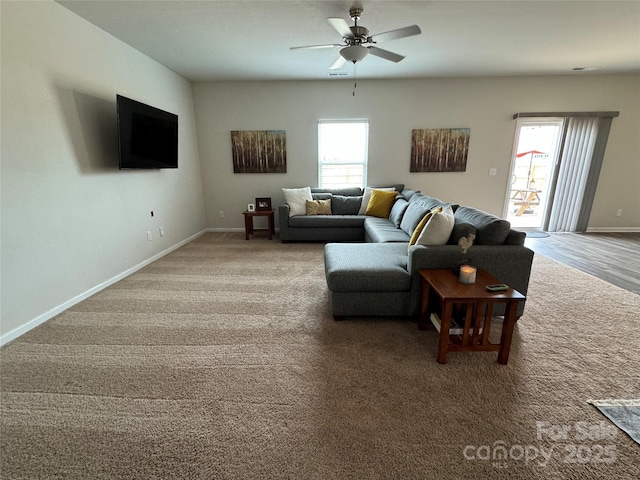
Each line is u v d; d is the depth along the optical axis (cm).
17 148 208
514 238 217
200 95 479
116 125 304
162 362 181
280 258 378
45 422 139
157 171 380
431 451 124
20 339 205
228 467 118
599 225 508
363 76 450
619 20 274
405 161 500
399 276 216
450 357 184
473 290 177
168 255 394
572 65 402
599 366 174
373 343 199
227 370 174
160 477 115
